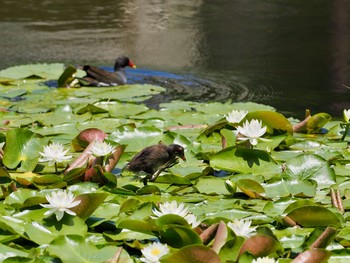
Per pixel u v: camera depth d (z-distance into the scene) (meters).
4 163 9.95
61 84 16.05
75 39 22.03
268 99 15.88
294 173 9.56
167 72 18.38
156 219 7.26
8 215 7.88
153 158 9.55
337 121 12.77
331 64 19.11
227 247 6.98
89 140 10.72
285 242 7.44
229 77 17.89
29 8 26.81
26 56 19.81
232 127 11.59
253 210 8.43
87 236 7.47
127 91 15.70
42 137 10.88
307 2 28.12
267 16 25.67
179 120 12.60
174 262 6.57
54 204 7.55
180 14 26.14
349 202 8.64
